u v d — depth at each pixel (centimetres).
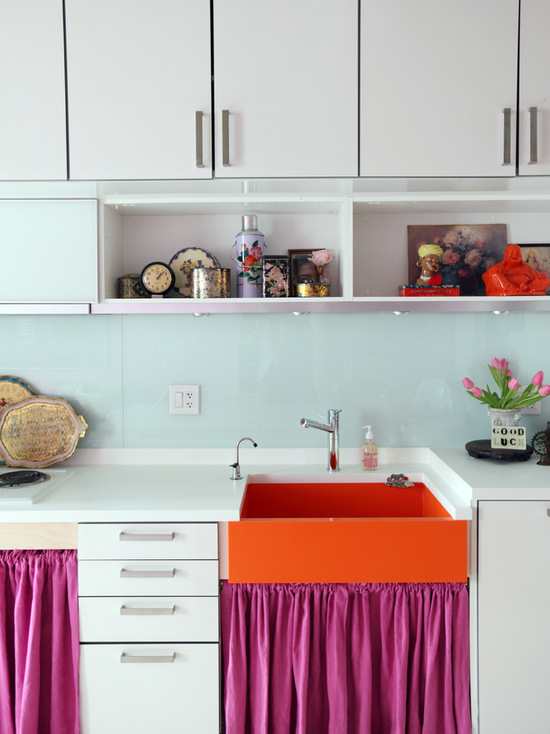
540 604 173
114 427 220
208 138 175
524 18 173
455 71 174
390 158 175
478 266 217
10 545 170
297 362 219
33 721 169
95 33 174
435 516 190
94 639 171
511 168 175
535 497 170
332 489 206
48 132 175
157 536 168
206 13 173
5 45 174
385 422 219
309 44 173
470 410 220
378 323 218
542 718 174
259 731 170
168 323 218
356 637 170
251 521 167
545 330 218
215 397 220
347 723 173
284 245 216
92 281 191
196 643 171
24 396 217
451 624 170
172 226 216
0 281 191
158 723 171
